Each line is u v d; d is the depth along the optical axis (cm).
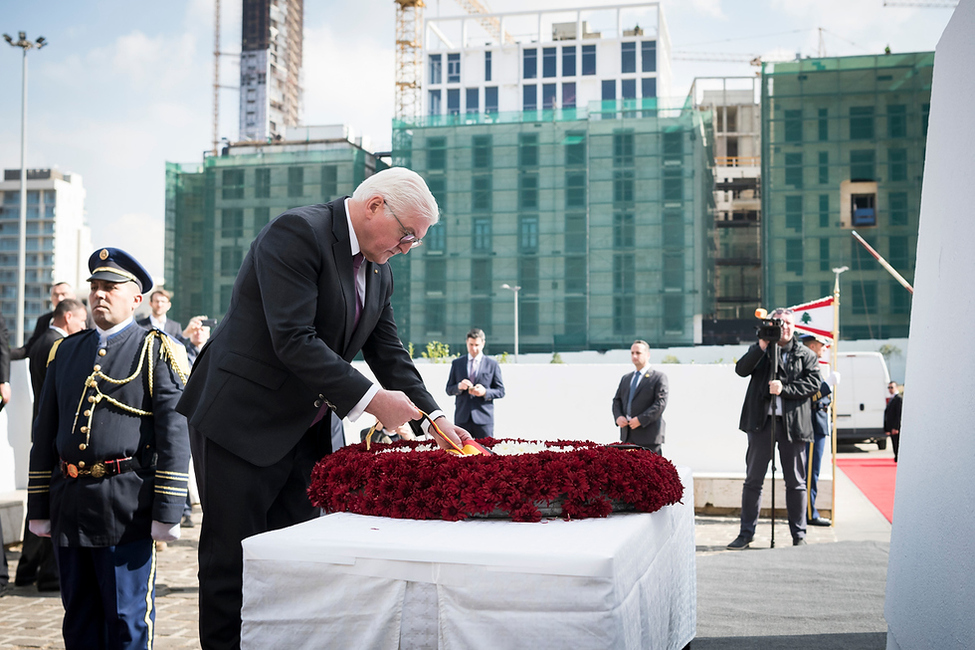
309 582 166
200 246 7394
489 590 154
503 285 6056
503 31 10088
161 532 325
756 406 700
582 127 6431
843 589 484
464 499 185
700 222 6494
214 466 231
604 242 6362
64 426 326
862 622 402
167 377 335
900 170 6134
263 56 12812
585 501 188
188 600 518
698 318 6316
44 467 335
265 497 234
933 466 247
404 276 6606
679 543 241
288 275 226
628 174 6353
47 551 550
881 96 6159
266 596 168
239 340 234
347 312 238
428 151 6612
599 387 1041
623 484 190
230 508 229
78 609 328
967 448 211
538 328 6438
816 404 855
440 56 9531
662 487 198
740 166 8650
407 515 190
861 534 765
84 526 318
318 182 6969
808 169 6222
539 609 152
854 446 2067
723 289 8506
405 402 216
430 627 159
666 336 6256
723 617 415
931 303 270
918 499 264
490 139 6538
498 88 9419
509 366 1057
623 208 6347
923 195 300
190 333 782
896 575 291
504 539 165
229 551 230
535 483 186
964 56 240
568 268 6400
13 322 12712
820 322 877
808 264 6197
